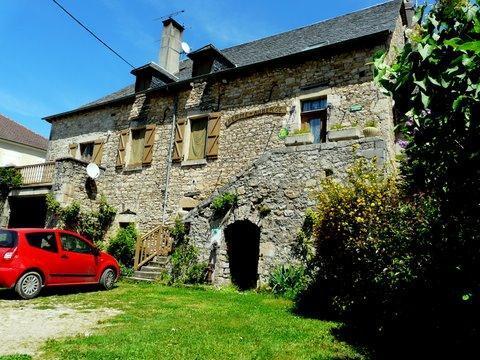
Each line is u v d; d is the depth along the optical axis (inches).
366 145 329.7
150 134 570.9
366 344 194.1
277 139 451.2
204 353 170.4
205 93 535.2
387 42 414.3
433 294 169.0
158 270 431.2
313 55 449.7
